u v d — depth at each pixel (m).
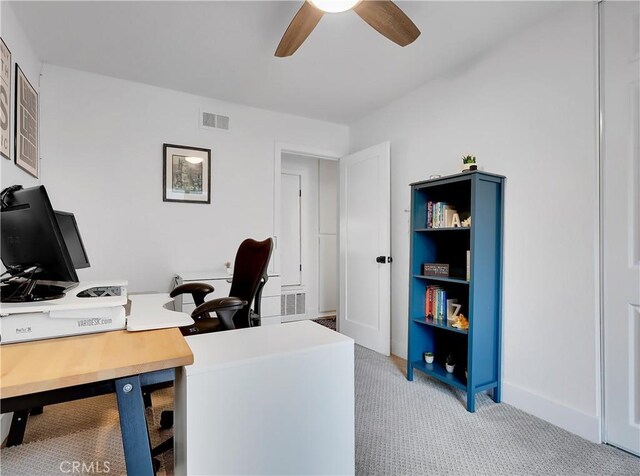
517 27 2.09
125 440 0.87
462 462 1.60
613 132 1.74
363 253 3.40
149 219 2.90
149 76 2.74
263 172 3.41
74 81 2.62
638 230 1.67
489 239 2.19
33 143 2.29
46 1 1.85
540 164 2.04
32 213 1.07
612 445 1.73
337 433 1.18
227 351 1.08
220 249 3.20
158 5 1.90
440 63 2.52
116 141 2.77
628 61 1.68
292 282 4.67
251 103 3.27
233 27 2.10
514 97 2.18
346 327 3.63
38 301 1.13
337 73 2.67
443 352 2.69
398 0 1.82
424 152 2.87
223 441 0.98
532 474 1.52
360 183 3.46
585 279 1.83
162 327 1.20
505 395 2.20
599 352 1.78
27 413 1.76
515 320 2.16
